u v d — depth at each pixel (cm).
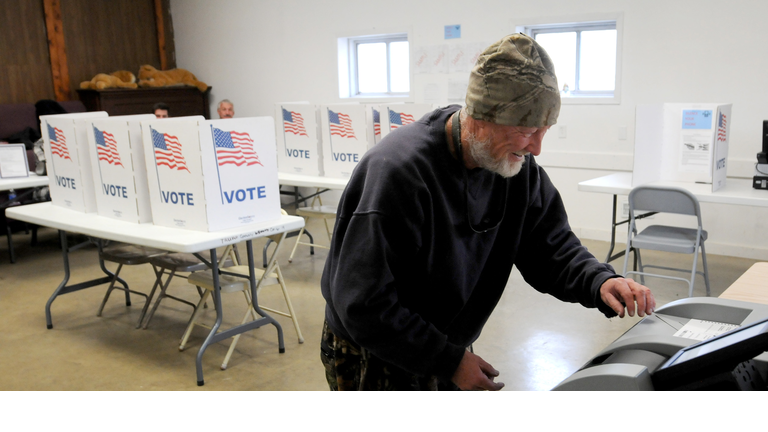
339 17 670
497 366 300
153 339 346
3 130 627
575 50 548
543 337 336
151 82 729
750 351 80
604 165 531
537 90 109
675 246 360
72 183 349
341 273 118
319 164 482
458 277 129
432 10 605
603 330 344
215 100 797
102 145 315
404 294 130
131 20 777
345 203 125
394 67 664
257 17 735
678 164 411
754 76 462
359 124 444
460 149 123
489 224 134
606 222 541
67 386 288
